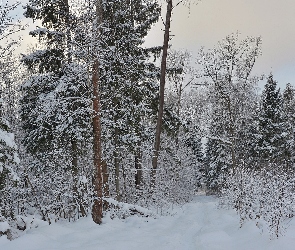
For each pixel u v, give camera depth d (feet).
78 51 31.96
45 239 25.17
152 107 56.24
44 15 41.86
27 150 45.01
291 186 27.73
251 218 29.96
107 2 40.63
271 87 109.60
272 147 101.30
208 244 24.32
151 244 25.21
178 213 42.39
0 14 33.22
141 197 47.55
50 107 34.99
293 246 20.40
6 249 22.52
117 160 48.42
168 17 49.67
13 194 35.81
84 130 39.29
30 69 43.96
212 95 82.69
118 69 44.98
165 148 64.54
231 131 83.56
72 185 35.73
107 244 24.20
